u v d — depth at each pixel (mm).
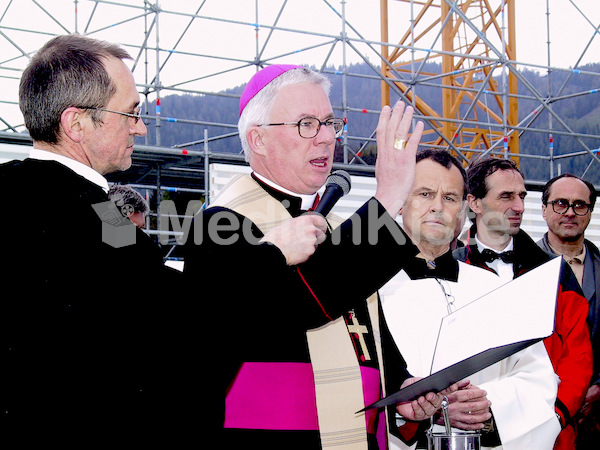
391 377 4398
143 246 2996
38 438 2682
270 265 2932
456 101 19016
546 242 8062
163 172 14977
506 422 4680
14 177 2986
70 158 3242
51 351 2734
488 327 3645
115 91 3277
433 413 4055
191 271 3139
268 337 3156
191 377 2910
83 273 2824
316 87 3844
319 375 3559
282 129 3748
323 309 2943
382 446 3836
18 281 2775
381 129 3215
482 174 6645
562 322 5961
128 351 2826
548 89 18297
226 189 3977
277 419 3451
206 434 3031
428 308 5078
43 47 3316
